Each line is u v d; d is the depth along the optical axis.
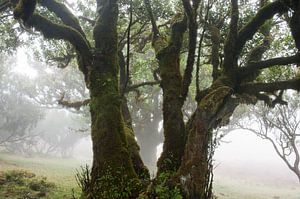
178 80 11.07
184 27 11.41
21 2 9.43
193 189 9.24
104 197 9.45
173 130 10.55
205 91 10.72
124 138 10.60
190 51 10.62
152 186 9.32
